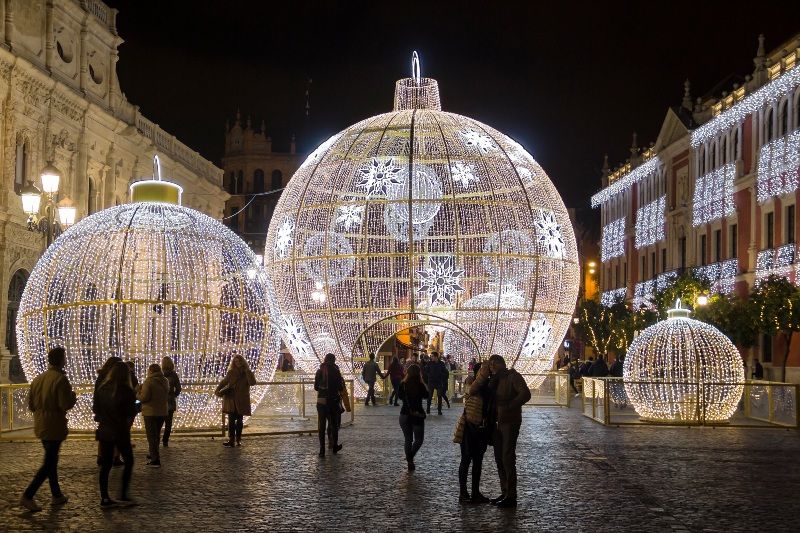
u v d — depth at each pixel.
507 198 29.83
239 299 20.75
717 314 41.81
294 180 31.38
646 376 23.94
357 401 31.58
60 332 19.88
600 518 10.79
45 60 38.78
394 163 29.69
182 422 20.08
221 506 11.44
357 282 29.64
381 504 11.62
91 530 10.03
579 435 20.38
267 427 21.66
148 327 19.94
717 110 54.03
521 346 30.02
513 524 10.44
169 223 20.38
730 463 15.59
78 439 18.81
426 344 37.81
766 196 45.72
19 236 35.78
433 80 32.75
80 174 41.56
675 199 59.97
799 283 41.91
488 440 11.79
